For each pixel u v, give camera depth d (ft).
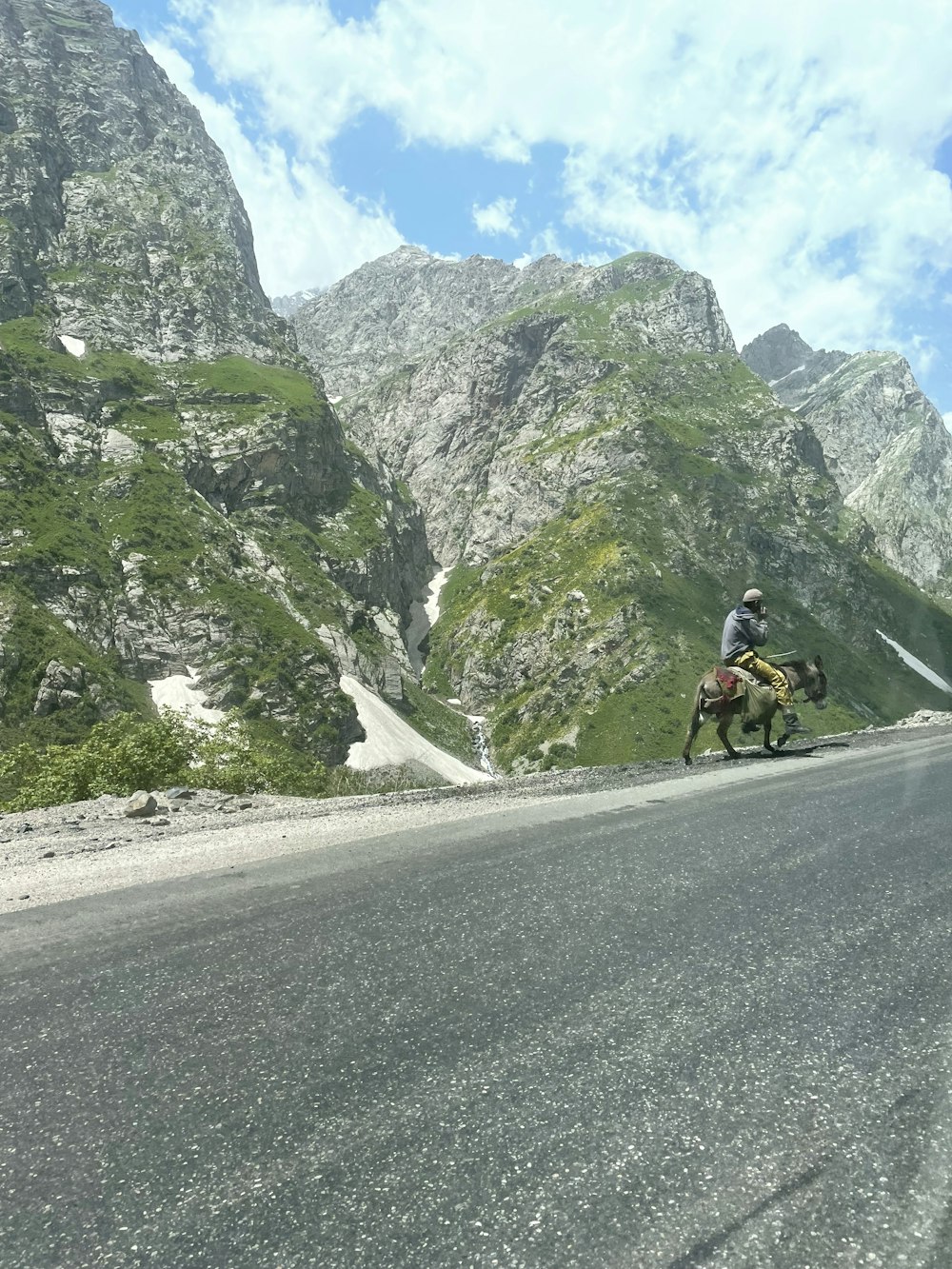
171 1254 5.45
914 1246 5.14
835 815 22.48
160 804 40.45
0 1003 11.12
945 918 12.76
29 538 453.99
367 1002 10.07
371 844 22.56
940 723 59.77
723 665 42.22
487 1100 7.39
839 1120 6.77
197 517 558.15
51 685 369.09
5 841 31.60
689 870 16.39
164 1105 7.73
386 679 620.49
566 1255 5.17
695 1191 5.83
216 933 13.94
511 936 12.51
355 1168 6.40
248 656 480.23
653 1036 8.60
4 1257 5.53
